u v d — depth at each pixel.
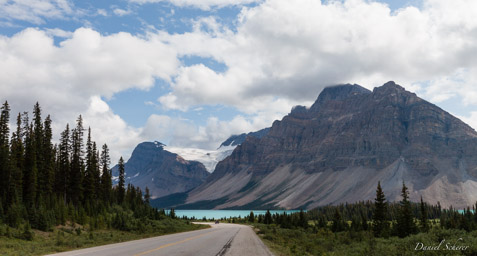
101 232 65.31
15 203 62.28
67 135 92.62
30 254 25.91
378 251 30.00
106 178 114.00
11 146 80.81
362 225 104.12
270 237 47.62
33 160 77.06
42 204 72.31
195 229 85.25
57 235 53.94
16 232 49.19
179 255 23.50
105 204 100.75
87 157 99.62
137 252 25.30
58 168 90.56
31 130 83.50
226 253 25.55
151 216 105.19
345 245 44.69
